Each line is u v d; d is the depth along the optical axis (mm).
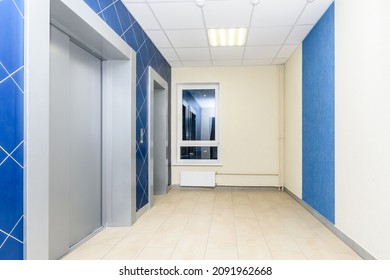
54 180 2500
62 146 2619
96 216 3463
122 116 3580
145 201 4445
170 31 4438
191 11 3789
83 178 3145
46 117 1969
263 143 6379
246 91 6434
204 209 4574
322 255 2695
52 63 2482
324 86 3738
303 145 4793
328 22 3605
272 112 6371
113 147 3586
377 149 2418
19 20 1767
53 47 2498
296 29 4371
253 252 2760
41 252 1917
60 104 2590
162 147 5793
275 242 3051
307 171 4539
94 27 2664
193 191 6250
